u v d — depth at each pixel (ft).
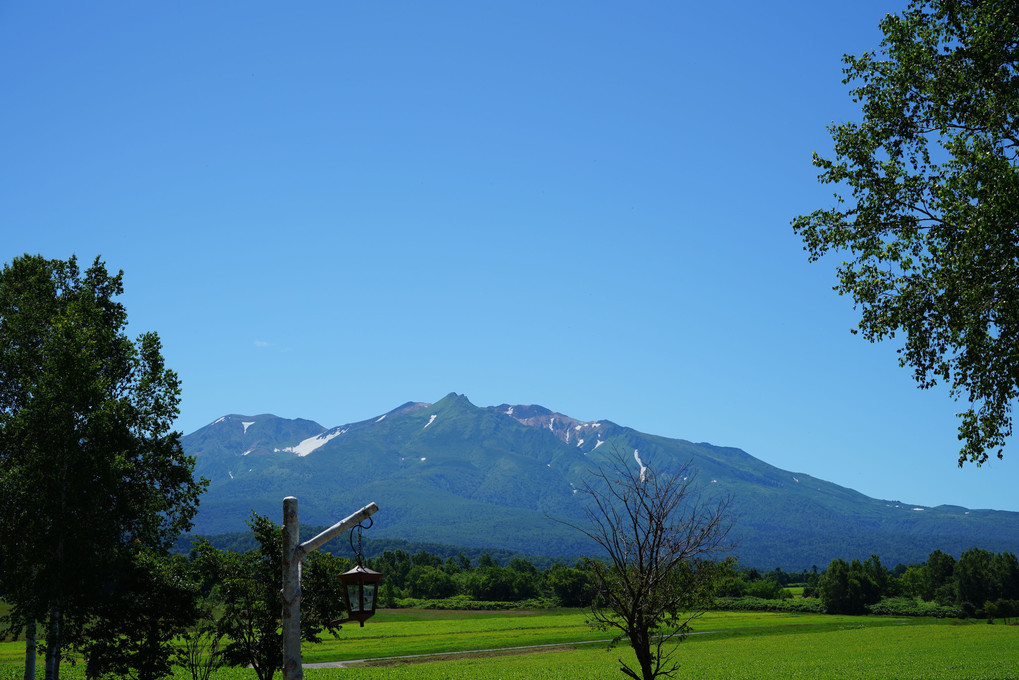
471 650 269.64
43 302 113.91
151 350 115.75
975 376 72.18
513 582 575.38
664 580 68.74
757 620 427.33
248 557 95.14
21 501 95.45
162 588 96.58
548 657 240.12
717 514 69.26
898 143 79.25
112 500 103.04
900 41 77.36
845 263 81.15
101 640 97.30
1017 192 63.62
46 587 91.71
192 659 98.99
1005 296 68.80
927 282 75.51
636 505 68.18
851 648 263.49
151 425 111.34
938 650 247.70
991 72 70.95
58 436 96.32
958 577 502.79
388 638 324.60
